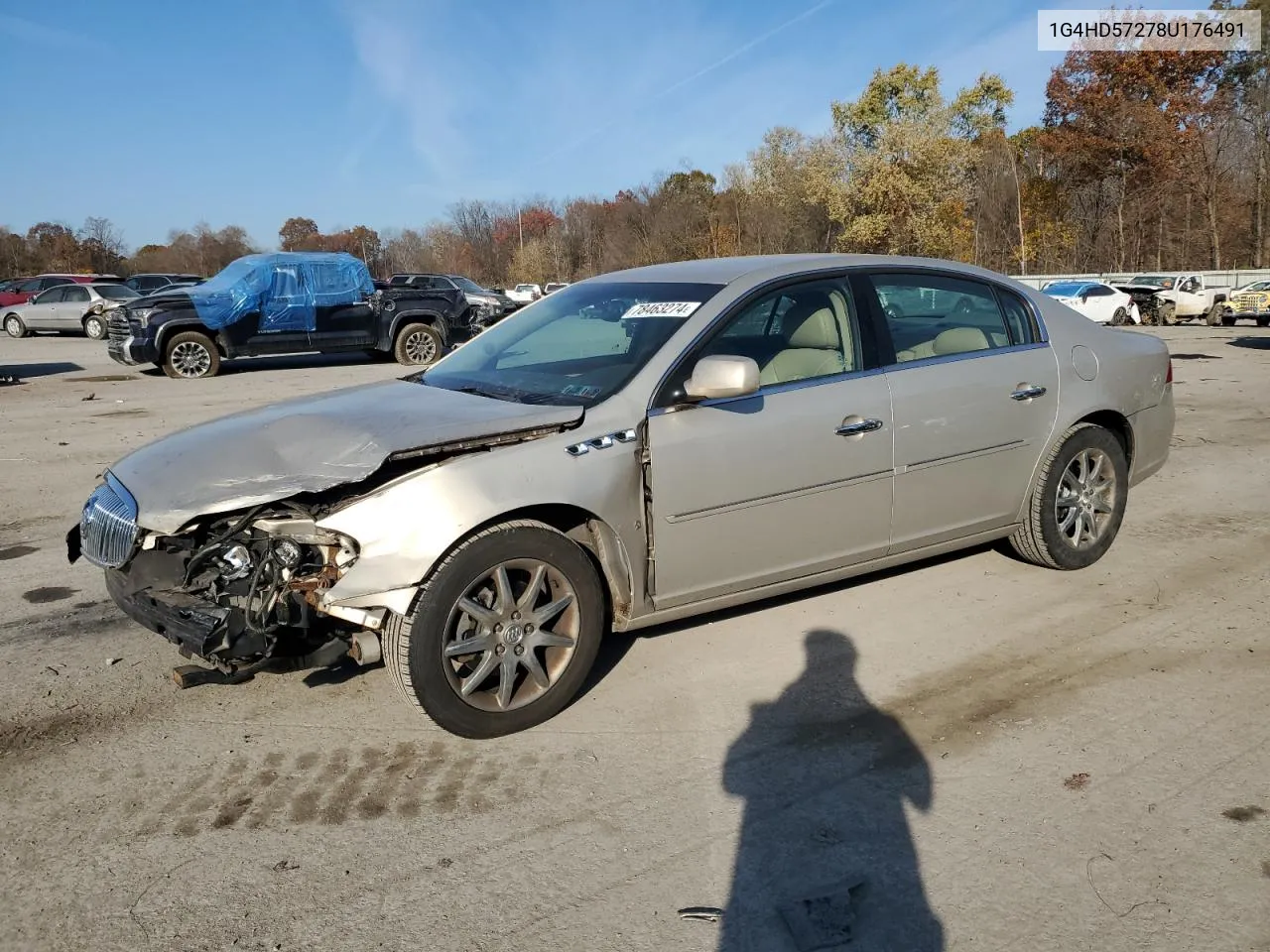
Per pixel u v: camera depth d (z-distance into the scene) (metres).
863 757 3.34
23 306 28.67
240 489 3.27
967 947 2.42
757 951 2.42
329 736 3.54
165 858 2.85
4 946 2.49
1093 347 5.01
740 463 3.79
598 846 2.86
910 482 4.29
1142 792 3.07
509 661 3.44
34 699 3.87
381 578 3.16
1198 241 44.31
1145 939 2.42
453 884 2.71
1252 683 3.80
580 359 4.04
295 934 2.52
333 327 16.95
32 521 6.64
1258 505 6.45
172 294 15.98
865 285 4.32
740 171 54.94
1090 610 4.59
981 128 44.56
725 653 4.19
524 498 3.34
